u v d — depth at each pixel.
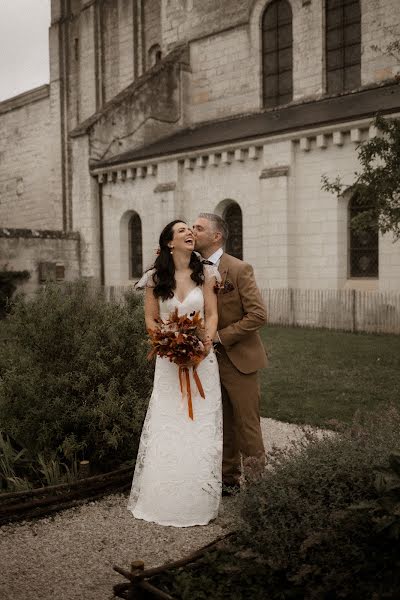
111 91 33.03
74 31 34.03
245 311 5.05
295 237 19.83
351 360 12.02
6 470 5.41
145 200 24.66
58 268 25.84
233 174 21.39
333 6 23.09
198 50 27.47
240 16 25.77
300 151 19.47
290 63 24.56
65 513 4.90
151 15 30.88
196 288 4.77
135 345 5.85
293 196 19.67
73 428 5.75
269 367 11.37
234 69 26.20
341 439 4.23
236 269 5.07
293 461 3.99
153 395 4.81
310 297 19.42
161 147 24.75
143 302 6.23
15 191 38.88
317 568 3.38
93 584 3.77
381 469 3.33
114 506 5.02
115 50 32.56
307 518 3.50
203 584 3.61
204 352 4.55
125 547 4.27
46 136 36.41
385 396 8.77
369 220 11.52
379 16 21.52
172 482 4.61
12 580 3.82
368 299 18.05
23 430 5.66
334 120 18.00
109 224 26.27
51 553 4.20
